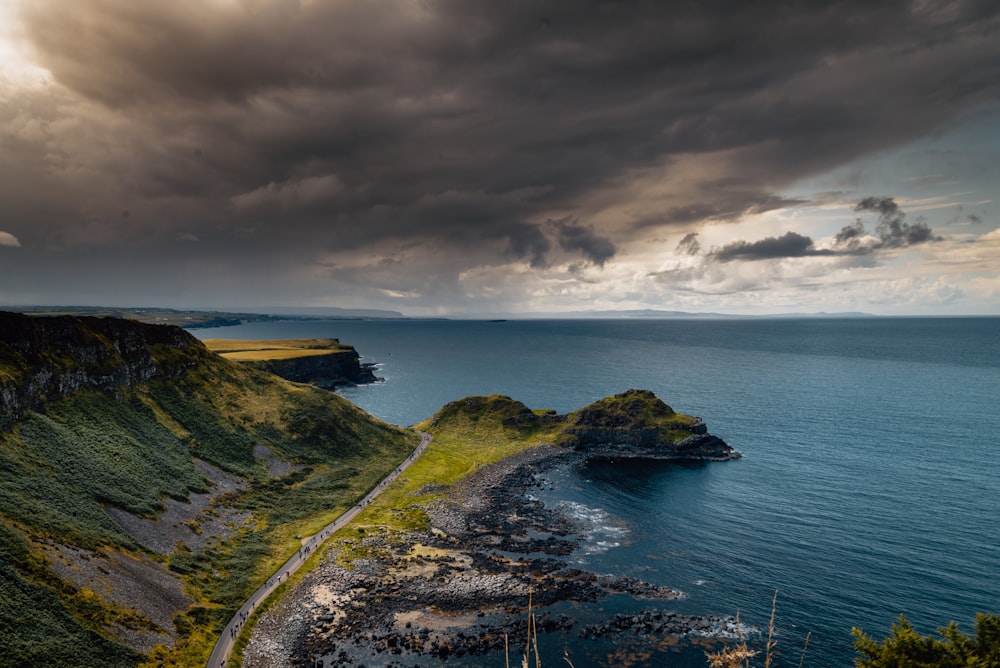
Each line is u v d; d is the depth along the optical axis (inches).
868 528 3887.8
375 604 3051.2
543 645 2691.9
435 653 2642.7
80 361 4431.6
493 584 3250.5
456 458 5925.2
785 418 7568.9
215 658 2544.3
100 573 2677.2
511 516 4355.3
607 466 5693.9
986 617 1221.7
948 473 5078.7
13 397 3486.7
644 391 6761.8
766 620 2854.3
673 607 2999.5
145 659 2325.3
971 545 3582.7
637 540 3870.6
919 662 1204.5
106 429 4158.5
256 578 3275.1
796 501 4483.3
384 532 3983.8
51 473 3257.9
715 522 4124.0
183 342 6127.0
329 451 5634.8
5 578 2261.3
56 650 2101.4
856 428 6924.2
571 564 3516.2
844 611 2898.6
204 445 4891.7
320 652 2637.8
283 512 4296.3
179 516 3705.7
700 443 5944.9
